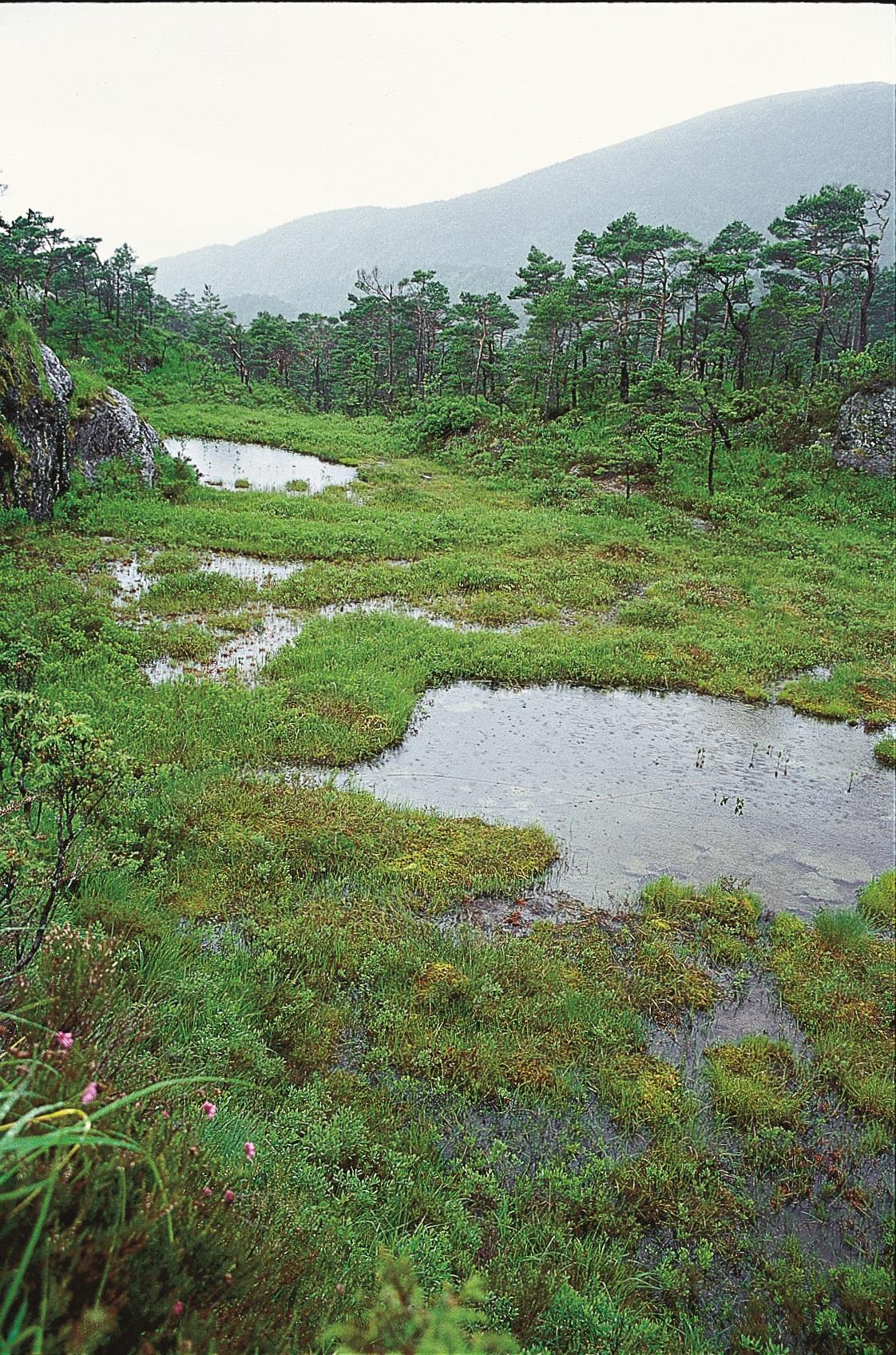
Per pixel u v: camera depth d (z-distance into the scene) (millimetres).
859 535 23391
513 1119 5176
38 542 18141
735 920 7324
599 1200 4617
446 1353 2033
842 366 31797
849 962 6883
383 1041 5617
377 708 11312
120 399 26000
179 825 7844
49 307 50969
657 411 33094
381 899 7242
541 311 41250
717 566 20375
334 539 20547
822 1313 4086
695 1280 4289
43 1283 1690
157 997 5430
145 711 10266
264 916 6770
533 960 6586
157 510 21688
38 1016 3389
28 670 9820
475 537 21672
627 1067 5633
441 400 41219
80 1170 2246
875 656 14898
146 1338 1981
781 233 47344
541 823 8992
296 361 69438
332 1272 3205
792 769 10672
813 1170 4996
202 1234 2396
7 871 4961
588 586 17969
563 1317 3789
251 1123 4410
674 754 10922
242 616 15023
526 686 13008
